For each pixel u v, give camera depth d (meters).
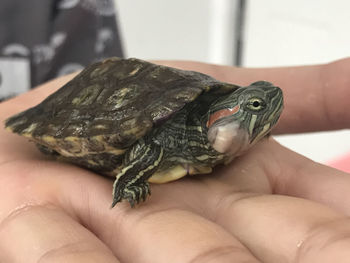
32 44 0.17
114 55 0.20
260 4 0.22
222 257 0.06
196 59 0.25
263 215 0.07
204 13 0.24
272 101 0.08
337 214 0.07
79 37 0.18
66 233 0.06
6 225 0.07
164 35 0.24
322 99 0.12
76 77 0.10
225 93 0.09
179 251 0.06
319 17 0.19
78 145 0.08
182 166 0.09
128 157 0.08
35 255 0.06
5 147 0.09
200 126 0.09
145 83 0.09
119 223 0.07
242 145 0.08
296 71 0.13
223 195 0.08
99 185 0.08
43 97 0.12
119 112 0.08
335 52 0.19
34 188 0.08
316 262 0.06
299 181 0.09
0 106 0.11
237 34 0.24
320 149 0.20
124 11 0.22
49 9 0.17
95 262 0.06
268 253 0.06
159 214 0.07
